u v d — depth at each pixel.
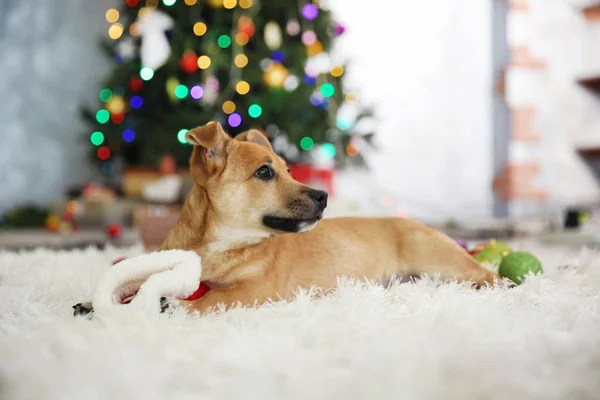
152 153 7.35
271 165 2.71
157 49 6.93
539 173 9.34
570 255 4.43
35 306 2.40
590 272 3.19
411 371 1.53
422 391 1.43
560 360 1.65
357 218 3.16
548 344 1.78
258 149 2.74
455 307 2.18
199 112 7.19
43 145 9.91
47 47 9.95
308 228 2.65
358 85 9.69
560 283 2.88
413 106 9.81
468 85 9.67
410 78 9.79
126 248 5.44
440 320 2.02
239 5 7.04
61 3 10.00
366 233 3.04
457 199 9.75
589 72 9.20
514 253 3.09
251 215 2.64
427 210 9.79
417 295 2.42
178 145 7.31
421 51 9.78
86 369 1.57
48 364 1.64
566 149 9.30
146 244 4.89
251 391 1.45
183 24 7.15
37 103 9.89
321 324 2.03
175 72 7.18
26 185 9.82
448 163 9.77
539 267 3.04
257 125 7.07
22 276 3.41
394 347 1.73
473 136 9.67
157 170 7.75
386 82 9.79
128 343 1.83
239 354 1.69
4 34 9.77
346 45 9.71
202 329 2.01
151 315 2.16
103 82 8.12
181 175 7.23
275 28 6.85
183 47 7.04
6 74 9.77
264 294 2.55
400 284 2.77
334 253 2.87
